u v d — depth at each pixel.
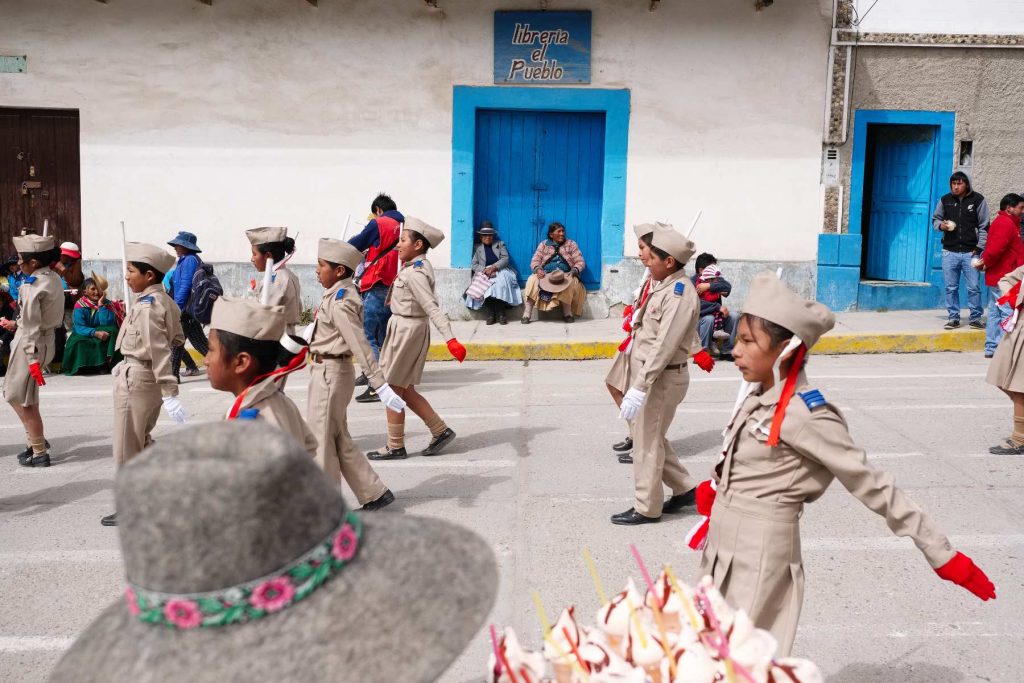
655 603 2.20
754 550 3.14
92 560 5.54
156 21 12.83
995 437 7.66
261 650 1.50
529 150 13.29
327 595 1.57
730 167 12.98
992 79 12.91
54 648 4.46
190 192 13.15
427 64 12.89
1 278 11.12
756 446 3.16
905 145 13.41
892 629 4.53
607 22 12.77
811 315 3.07
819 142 12.91
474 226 13.32
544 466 7.08
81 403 9.62
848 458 3.04
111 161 13.08
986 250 10.84
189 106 13.00
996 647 4.35
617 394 7.02
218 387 3.88
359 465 6.02
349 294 5.84
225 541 1.49
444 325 7.04
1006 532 5.67
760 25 12.71
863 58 12.84
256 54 12.91
